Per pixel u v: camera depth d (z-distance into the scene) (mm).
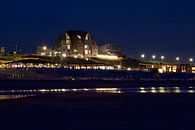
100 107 50062
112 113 44719
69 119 39469
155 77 154125
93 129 34281
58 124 36438
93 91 73125
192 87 95188
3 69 129500
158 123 38062
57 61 167125
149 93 74375
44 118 39938
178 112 46938
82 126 35656
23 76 124312
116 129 34531
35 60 160375
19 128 34250
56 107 48969
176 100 61969
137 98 63750
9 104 51281
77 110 46688
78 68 147750
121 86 90750
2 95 58125
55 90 70500
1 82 94250
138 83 109312
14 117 40281
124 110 47688
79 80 118375
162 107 51906
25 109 46500
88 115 42594
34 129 33906
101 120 39156
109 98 62312
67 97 61688
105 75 142625
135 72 158125
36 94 63125
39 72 129875
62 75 132000
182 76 172000
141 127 35688
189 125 37125
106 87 84938
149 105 54031
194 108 51312
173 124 37562
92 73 142125
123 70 158125
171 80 142250
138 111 47094
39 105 50844
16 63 151125
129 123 37750
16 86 78812
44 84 89375
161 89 85312
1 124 36062
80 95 65625
